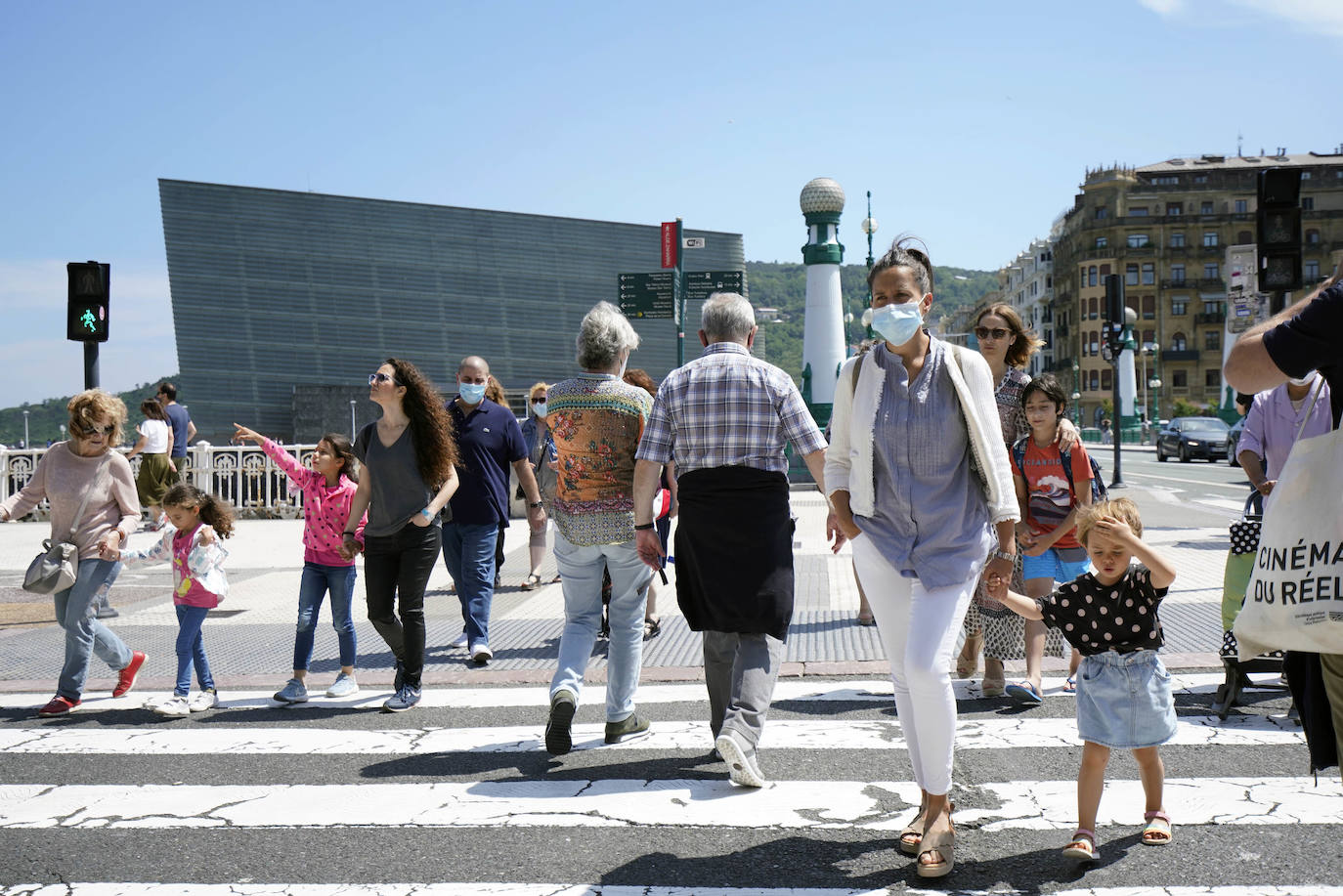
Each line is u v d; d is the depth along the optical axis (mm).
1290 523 2619
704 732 5516
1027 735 5281
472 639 7316
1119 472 24594
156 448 16359
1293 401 5789
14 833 4246
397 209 54031
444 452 6074
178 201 49812
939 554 3768
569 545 5258
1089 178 110312
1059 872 3654
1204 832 3975
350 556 6234
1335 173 105500
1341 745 2654
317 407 50125
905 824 4152
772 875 3689
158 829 4277
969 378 3840
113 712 6176
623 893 3576
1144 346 99188
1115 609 3705
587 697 6352
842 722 5629
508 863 3855
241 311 50781
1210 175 107812
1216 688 6090
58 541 6195
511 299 56500
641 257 60156
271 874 3807
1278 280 10297
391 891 3639
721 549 4578
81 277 10672
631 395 5285
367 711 6113
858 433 3891
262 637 8438
